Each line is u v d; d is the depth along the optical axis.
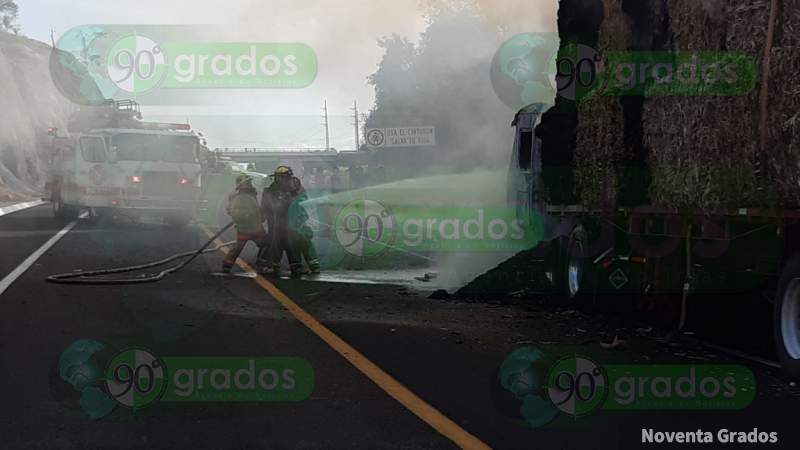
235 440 5.39
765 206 7.07
